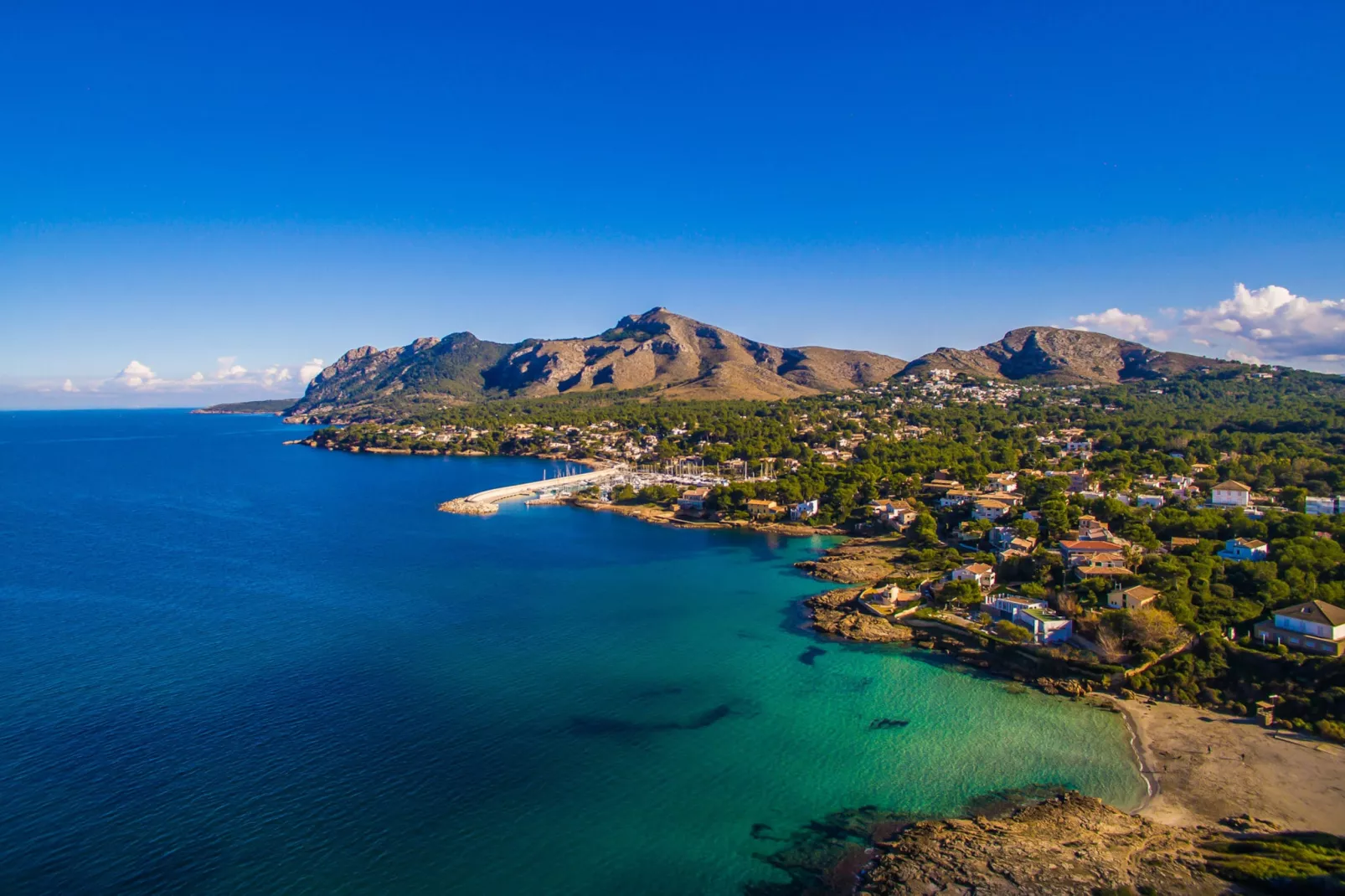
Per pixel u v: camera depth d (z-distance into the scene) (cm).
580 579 16738
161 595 15000
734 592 15750
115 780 8119
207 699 10131
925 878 6600
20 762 8425
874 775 8469
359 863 6900
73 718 9519
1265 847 6888
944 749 9050
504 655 11969
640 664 11662
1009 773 8506
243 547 19838
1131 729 9450
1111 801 7938
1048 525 17975
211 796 7862
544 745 9081
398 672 11219
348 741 9075
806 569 17712
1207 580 13025
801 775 8469
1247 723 9488
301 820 7500
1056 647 11406
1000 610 13150
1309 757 8625
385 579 16525
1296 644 10644
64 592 15175
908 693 10644
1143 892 6281
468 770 8475
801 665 11662
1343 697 9331
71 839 7100
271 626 13162
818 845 7256
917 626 13212
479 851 7100
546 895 6550
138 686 10525
